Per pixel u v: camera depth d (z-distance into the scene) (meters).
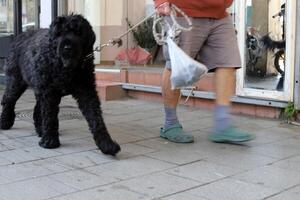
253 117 4.26
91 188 2.47
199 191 2.43
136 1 6.01
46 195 2.38
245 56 4.28
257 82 4.25
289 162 2.92
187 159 2.97
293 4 3.93
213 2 3.14
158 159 2.97
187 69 2.90
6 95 3.69
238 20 4.27
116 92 5.27
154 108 4.74
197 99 4.71
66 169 2.77
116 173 2.71
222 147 3.25
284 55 4.06
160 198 2.34
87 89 3.10
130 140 3.44
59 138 3.47
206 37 3.23
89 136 3.54
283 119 4.12
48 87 3.12
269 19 4.16
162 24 3.24
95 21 6.18
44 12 6.41
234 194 2.39
